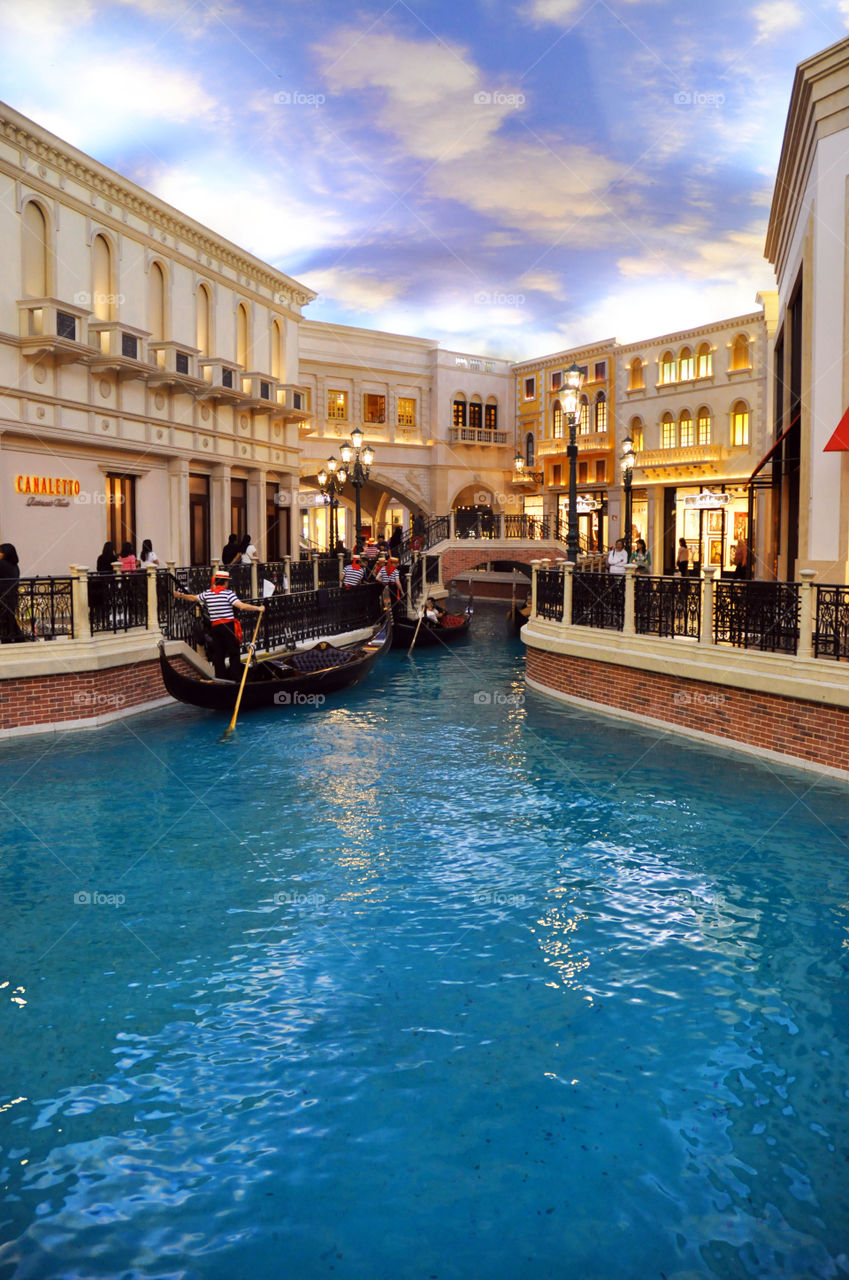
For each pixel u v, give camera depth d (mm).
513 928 5848
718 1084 4242
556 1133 3912
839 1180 3635
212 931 5812
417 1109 4078
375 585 20312
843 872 6566
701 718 10000
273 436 24781
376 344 35812
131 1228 3426
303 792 8656
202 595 11703
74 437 15680
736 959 5406
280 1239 3359
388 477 36438
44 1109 4082
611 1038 4617
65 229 15430
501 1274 3186
